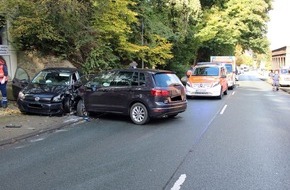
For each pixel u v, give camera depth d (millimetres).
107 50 20844
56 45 19234
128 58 23688
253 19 37219
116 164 6863
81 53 21156
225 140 9094
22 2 15742
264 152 7855
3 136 9055
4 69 13734
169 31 27141
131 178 6023
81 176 6137
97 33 19266
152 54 25344
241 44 42719
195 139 9203
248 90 29328
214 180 5930
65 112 12875
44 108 12367
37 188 5566
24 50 19078
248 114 14031
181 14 30422
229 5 37312
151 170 6477
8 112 12961
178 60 34562
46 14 16453
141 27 24531
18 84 14797
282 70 38844
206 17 35938
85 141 8906
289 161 7141
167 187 5590
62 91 12766
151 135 9711
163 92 11422
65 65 19625
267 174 6270
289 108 16344
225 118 12898
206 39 35375
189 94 20500
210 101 19312
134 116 11570
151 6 27281
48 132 10070
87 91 12656
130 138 9297
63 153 7699
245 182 5844
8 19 17094
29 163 6930
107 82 12336
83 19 18188
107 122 11828
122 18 20906
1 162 7004
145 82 11531
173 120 12359
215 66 21391
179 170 6473
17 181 5891
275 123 11891
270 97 22500
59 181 5883
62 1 15641
